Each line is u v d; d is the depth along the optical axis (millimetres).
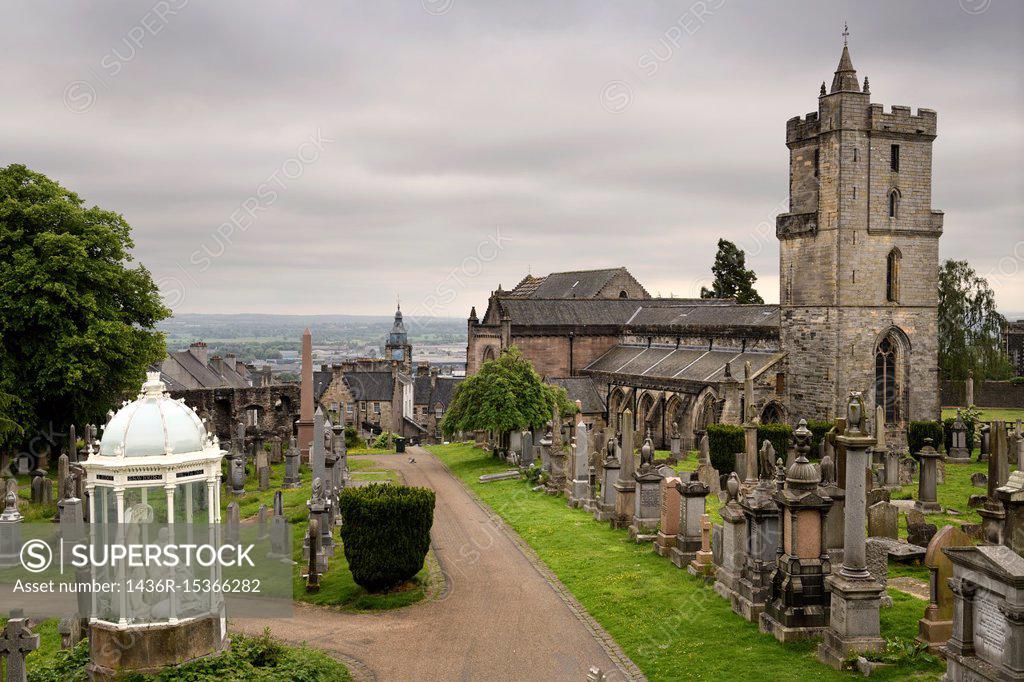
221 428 84750
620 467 43406
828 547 29312
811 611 26500
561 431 76625
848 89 74750
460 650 27094
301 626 29375
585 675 25047
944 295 122062
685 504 35375
